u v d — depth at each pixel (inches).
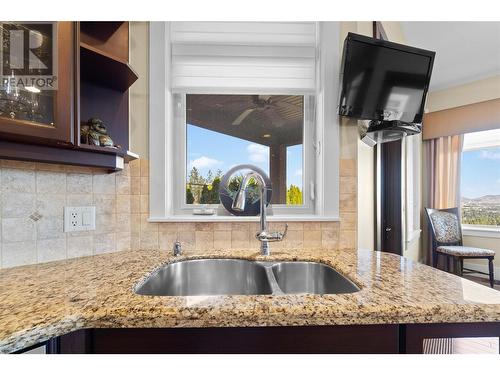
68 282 30.4
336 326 24.1
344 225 52.9
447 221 132.1
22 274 33.5
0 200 35.9
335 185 53.7
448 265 127.3
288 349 23.9
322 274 42.6
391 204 89.1
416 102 56.5
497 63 117.6
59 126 31.2
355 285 31.4
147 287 35.6
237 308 22.9
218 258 45.3
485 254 115.9
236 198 43.3
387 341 24.1
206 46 55.3
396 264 39.1
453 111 138.4
